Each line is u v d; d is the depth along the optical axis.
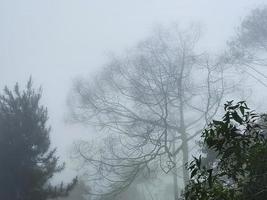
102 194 34.78
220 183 4.75
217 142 4.67
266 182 4.48
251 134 4.80
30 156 29.83
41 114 31.16
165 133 34.66
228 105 4.77
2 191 28.83
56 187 29.23
